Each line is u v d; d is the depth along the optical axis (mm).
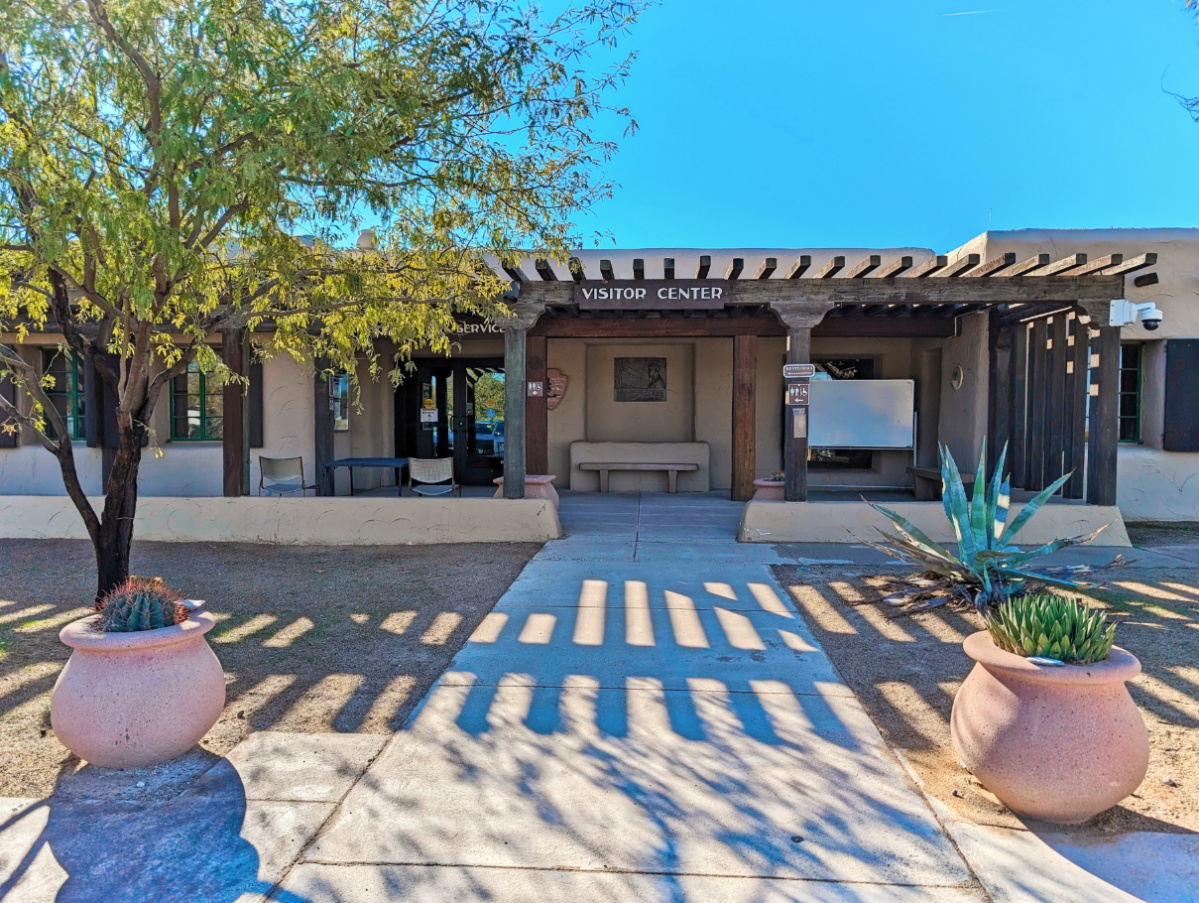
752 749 3492
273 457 11250
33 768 3365
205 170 3965
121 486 4922
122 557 4969
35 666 4641
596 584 6578
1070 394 9266
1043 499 6000
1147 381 10242
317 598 6211
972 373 10648
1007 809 2971
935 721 3805
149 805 3029
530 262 10508
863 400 11141
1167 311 9867
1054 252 9945
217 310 6039
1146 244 9875
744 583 6574
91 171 4184
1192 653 4691
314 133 4125
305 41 4570
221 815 2951
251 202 4520
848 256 11852
